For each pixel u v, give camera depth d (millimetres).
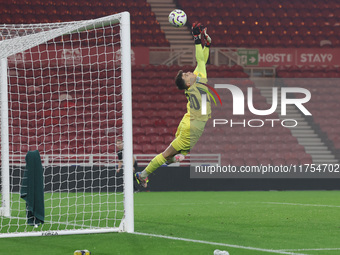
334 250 21547
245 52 85562
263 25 91688
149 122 75000
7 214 34406
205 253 20781
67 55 80250
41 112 72938
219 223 30828
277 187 62844
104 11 89188
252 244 23031
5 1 86250
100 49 82250
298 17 93312
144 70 82188
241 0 94562
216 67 84062
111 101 77188
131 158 26797
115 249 21781
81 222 31812
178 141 28797
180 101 78938
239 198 50750
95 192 58594
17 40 32469
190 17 91625
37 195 26609
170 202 46281
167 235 25734
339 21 93812
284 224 30328
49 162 62656
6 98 34281
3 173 34500
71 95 76875
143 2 91500
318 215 35125
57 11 87438
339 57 86500
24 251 21547
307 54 86438
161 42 87312
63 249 21859
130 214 26844
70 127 71438
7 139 34594
